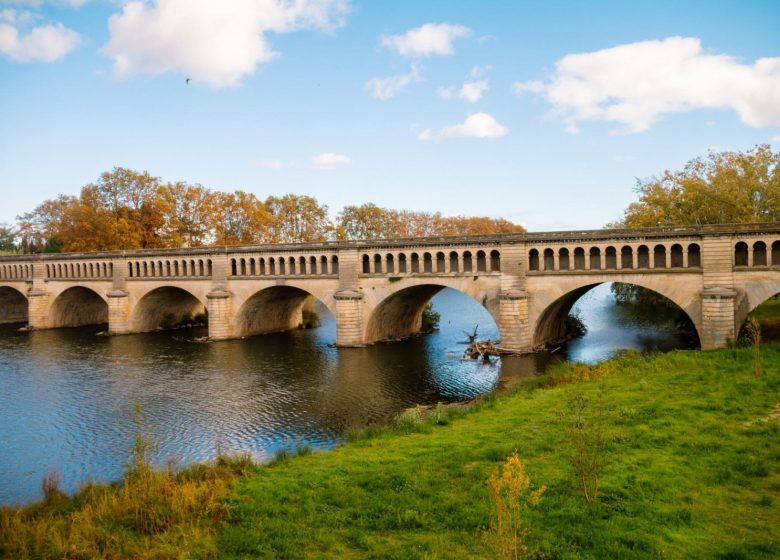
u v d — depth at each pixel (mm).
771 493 19250
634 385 35719
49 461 34375
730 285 49906
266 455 33375
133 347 74438
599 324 82375
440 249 63438
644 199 73375
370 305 68125
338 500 20906
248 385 51438
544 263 58719
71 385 53469
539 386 40719
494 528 15875
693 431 25688
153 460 33531
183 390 50344
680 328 74375
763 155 68438
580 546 16281
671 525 17203
